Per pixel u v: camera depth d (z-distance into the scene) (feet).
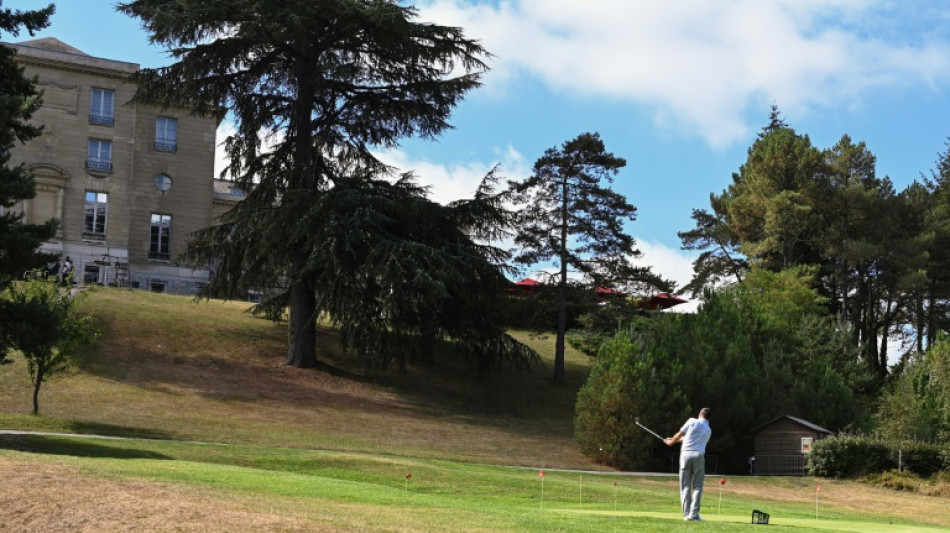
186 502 39.75
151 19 127.65
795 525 49.06
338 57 140.36
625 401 109.40
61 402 108.47
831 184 205.46
